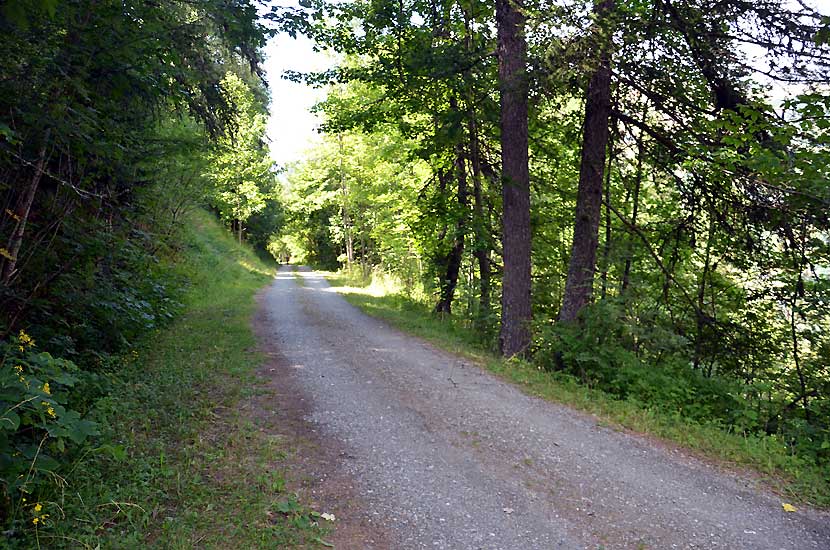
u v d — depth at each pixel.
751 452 6.18
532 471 5.47
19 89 5.43
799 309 9.46
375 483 5.11
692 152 9.06
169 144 9.08
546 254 15.36
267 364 9.62
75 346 7.66
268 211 53.91
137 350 9.20
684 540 4.30
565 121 13.48
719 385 8.39
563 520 4.53
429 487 5.05
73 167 6.94
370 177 26.58
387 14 13.25
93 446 4.83
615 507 4.79
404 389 8.25
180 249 21.44
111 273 9.31
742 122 8.16
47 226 6.58
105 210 8.33
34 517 3.52
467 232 15.36
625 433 6.70
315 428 6.50
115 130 7.24
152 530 3.94
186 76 7.73
